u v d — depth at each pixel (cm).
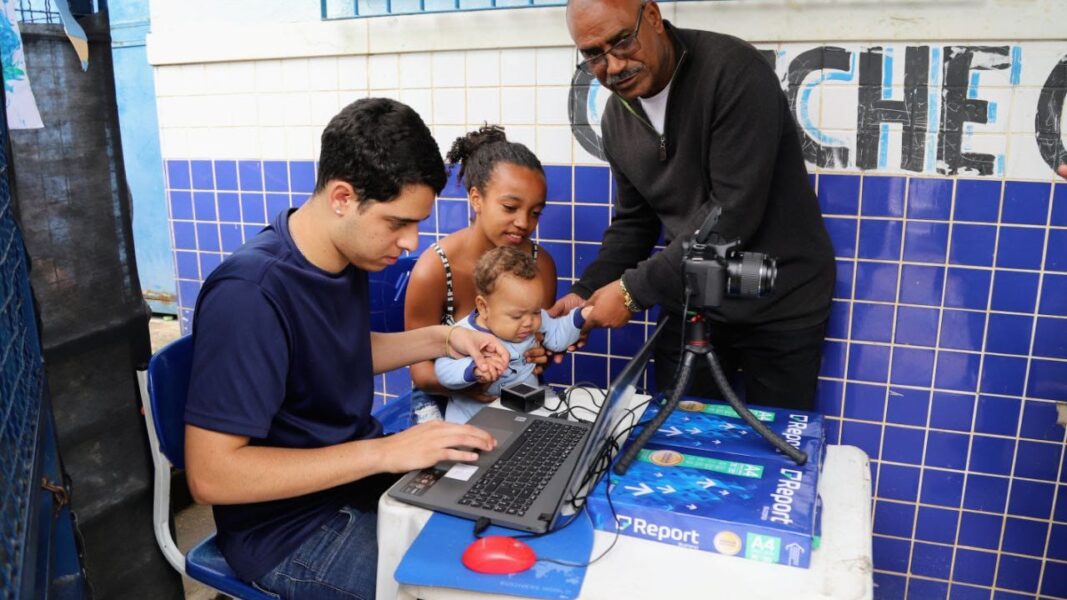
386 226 124
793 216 181
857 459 129
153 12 262
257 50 246
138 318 160
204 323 121
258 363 120
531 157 182
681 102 171
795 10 195
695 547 102
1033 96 185
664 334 206
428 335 164
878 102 195
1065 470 202
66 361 148
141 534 164
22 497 78
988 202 193
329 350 132
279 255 126
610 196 222
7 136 113
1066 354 196
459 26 223
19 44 129
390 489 116
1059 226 190
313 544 133
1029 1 179
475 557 98
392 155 118
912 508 217
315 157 251
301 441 134
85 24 147
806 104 201
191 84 262
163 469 141
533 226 186
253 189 262
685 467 116
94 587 156
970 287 199
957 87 190
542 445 129
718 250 120
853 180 201
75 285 149
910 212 199
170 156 271
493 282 167
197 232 275
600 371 237
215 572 139
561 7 212
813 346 191
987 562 214
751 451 121
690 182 179
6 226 97
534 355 179
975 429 207
